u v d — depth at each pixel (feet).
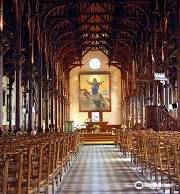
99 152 105.50
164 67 102.47
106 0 123.85
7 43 77.00
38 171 28.53
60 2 117.70
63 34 152.76
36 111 122.42
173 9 96.58
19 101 85.20
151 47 118.21
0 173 21.29
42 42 120.98
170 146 33.94
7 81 132.57
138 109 154.20
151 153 46.11
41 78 116.37
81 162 75.25
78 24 144.05
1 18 69.92
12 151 23.02
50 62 141.38
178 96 82.17
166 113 95.55
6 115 131.64
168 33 101.60
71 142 75.82
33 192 26.50
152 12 114.42
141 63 139.23
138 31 146.61
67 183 46.93
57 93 163.43
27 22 98.73
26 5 97.91
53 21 133.28
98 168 64.13
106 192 40.14
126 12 130.31
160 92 117.80
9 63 102.63
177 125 84.12
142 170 55.57
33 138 43.34
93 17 149.38
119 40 161.48
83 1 124.88
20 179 22.36
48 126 135.03
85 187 43.73
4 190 20.29
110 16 138.82
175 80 124.36
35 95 119.55
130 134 77.77
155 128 96.58
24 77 114.11
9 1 90.07
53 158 37.09
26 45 100.68
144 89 140.67
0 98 67.87
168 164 33.78
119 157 87.86
